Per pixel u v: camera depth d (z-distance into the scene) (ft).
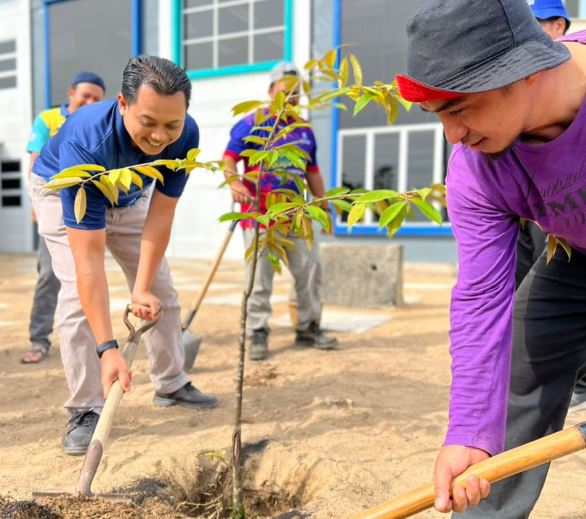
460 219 5.51
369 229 35.50
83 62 45.62
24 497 7.75
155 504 7.71
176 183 8.91
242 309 7.69
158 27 41.91
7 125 48.55
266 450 8.91
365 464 8.76
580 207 5.18
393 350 15.69
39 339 14.75
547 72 4.62
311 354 15.21
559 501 7.69
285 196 7.60
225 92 40.52
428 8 4.32
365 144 36.01
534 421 6.25
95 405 9.62
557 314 6.12
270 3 38.63
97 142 8.20
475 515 6.23
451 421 5.28
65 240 9.56
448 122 4.61
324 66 7.73
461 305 5.41
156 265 9.03
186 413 10.93
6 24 47.75
